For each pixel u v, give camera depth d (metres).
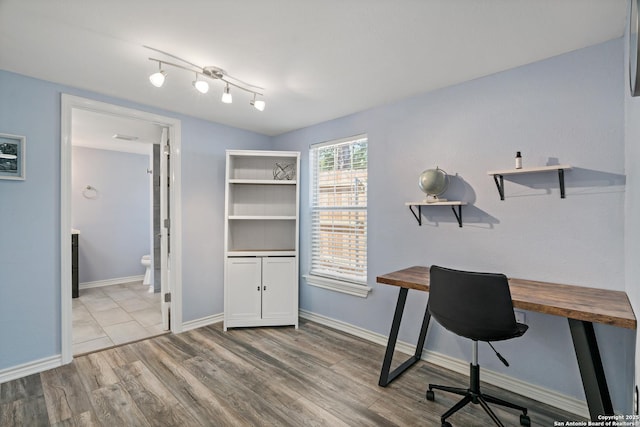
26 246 2.28
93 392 2.10
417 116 2.62
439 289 1.79
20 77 2.25
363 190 3.08
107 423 1.80
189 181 3.22
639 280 1.21
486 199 2.24
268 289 3.29
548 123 1.98
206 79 2.31
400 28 1.69
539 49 1.89
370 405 1.99
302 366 2.47
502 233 2.17
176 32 1.73
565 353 1.94
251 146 3.78
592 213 1.83
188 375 2.32
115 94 2.64
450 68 2.14
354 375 2.34
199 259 3.30
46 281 2.37
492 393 2.12
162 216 3.26
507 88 2.15
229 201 3.35
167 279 3.21
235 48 1.90
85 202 4.83
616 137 1.76
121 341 2.92
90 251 4.88
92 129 3.72
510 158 2.13
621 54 1.75
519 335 1.66
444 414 1.78
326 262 3.39
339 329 3.23
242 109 3.01
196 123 3.27
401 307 2.18
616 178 1.76
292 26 1.67
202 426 1.79
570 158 1.90
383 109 2.86
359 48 1.89
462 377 2.32
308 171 3.57
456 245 2.39
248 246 3.60
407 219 2.69
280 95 2.64
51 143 2.38
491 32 1.71
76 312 3.74
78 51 1.93
